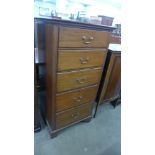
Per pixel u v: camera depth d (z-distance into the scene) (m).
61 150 1.15
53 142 1.20
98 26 0.91
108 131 1.41
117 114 1.67
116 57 1.29
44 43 0.98
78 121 1.34
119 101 1.79
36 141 1.19
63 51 0.85
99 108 1.73
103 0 1.74
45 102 1.28
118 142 1.30
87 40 0.92
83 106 1.27
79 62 0.97
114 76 1.43
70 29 0.81
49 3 1.45
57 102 1.05
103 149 1.22
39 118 1.32
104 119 1.56
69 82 1.01
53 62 0.87
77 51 0.91
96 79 1.19
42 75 1.25
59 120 1.17
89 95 1.24
